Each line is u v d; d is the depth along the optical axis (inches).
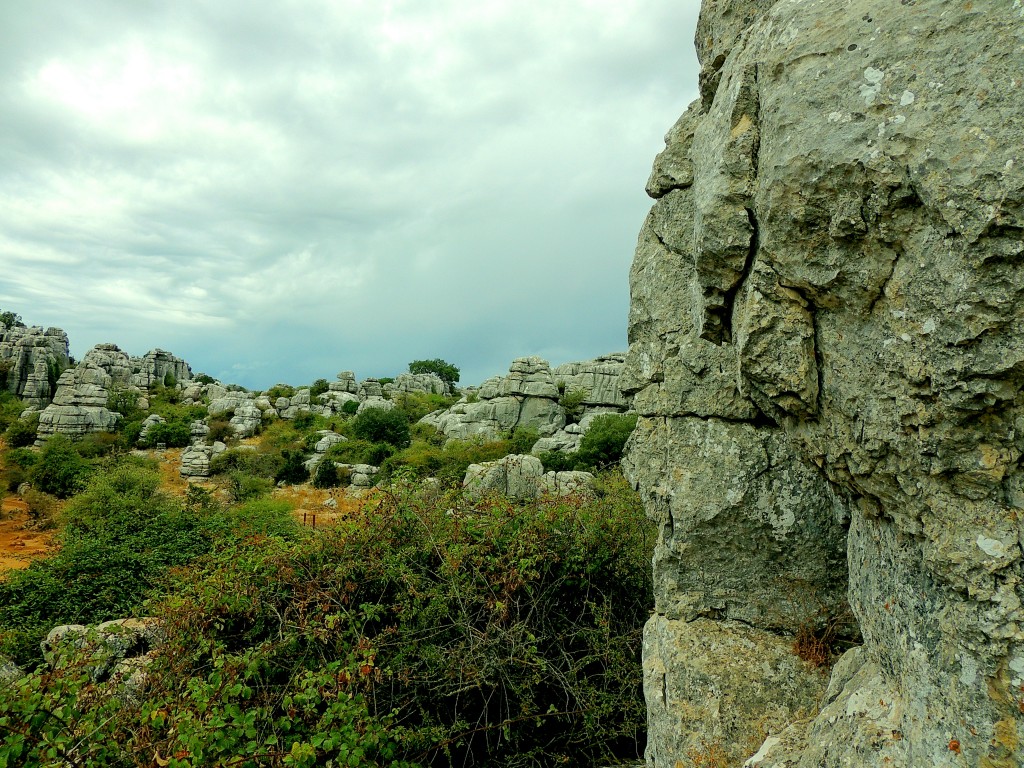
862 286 87.3
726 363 162.7
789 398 101.3
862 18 86.1
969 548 78.1
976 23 75.8
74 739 154.1
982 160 72.5
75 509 906.1
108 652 217.3
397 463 1557.6
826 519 157.0
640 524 276.8
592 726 225.1
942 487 82.5
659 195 179.9
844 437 94.7
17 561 878.4
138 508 877.2
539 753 226.5
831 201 86.5
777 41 96.4
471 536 264.5
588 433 1390.3
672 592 169.0
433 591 236.7
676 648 159.3
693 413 167.2
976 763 76.0
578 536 265.7
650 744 163.6
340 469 1578.5
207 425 2301.9
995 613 75.1
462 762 224.4
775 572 159.9
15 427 2047.2
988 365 74.7
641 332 186.4
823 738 104.3
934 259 78.5
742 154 105.4
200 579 244.4
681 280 173.2
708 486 163.0
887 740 90.1
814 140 86.7
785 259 93.7
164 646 215.6
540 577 259.4
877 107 81.8
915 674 87.7
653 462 177.9
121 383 2805.1
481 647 226.2
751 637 158.7
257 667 197.0
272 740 162.6
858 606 108.1
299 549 245.1
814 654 151.9
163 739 165.5
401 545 256.7
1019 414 75.6
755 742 141.3
